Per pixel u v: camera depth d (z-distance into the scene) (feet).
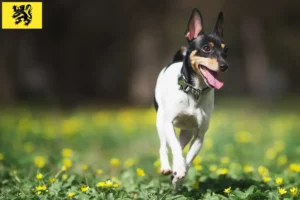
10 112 56.75
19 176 24.88
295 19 99.04
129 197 20.98
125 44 85.40
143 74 79.71
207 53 20.27
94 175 25.38
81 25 83.51
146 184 23.75
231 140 39.22
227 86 98.12
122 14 82.64
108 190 20.92
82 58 87.10
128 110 67.97
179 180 21.45
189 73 20.59
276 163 31.12
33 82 79.87
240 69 98.53
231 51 98.02
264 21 94.58
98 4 82.38
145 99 78.89
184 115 20.88
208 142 35.58
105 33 84.99
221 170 24.86
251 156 34.40
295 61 101.24
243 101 82.12
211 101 21.12
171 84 21.16
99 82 88.48
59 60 84.94
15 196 20.29
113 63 87.20
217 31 21.39
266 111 68.95
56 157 30.09
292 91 102.17
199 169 24.80
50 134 40.37
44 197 19.70
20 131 41.01
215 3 87.56
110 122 49.14
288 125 48.73
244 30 92.94
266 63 94.12
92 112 63.26
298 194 21.02
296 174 24.82
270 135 43.27
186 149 32.86
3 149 34.32
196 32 21.07
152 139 41.39
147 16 82.48
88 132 42.45
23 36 78.38
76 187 21.49
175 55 22.91
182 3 83.76
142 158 33.58
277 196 20.18
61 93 85.20
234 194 20.39
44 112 58.85
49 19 81.97
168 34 82.94
